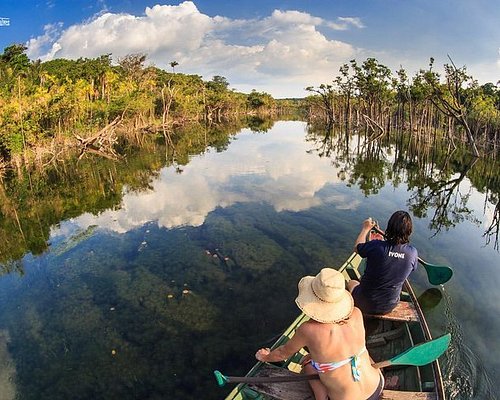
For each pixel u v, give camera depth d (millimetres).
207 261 9531
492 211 14000
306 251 9805
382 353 5277
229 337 6602
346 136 46312
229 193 16672
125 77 65875
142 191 17953
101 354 6375
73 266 9859
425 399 4008
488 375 5191
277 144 37594
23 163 26750
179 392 5465
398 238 4930
